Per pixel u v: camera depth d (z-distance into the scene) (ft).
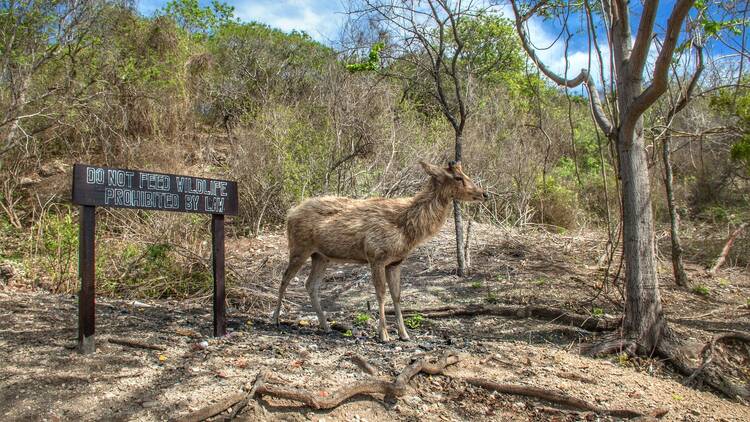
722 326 25.07
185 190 19.33
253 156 43.29
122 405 14.48
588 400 17.38
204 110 56.80
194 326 21.89
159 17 53.62
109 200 17.43
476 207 46.65
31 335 18.94
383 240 21.54
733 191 51.80
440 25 30.40
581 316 24.22
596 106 22.75
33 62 39.99
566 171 55.52
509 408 16.87
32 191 41.04
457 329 24.14
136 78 47.11
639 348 21.18
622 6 21.21
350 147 44.65
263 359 18.17
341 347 20.34
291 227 23.25
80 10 42.01
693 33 25.90
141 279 28.91
